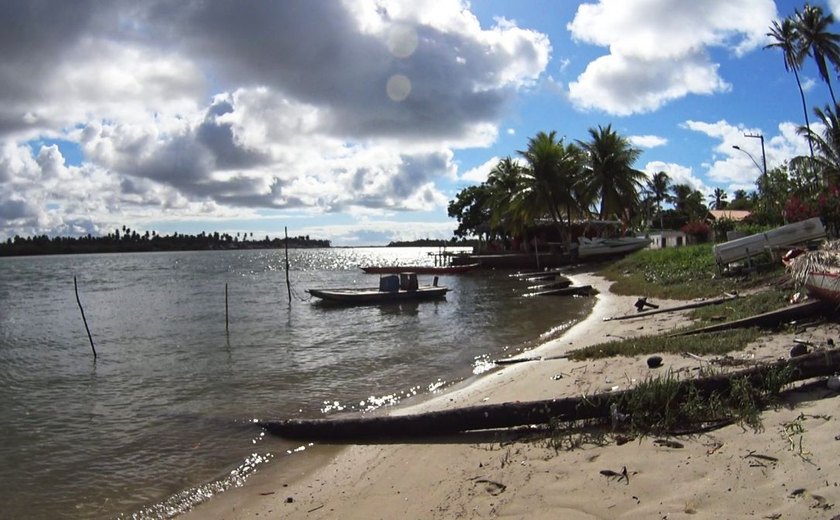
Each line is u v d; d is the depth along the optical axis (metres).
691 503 4.17
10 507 6.13
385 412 8.87
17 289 46.28
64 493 6.46
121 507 6.07
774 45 38.88
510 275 42.28
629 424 6.09
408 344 15.47
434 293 27.98
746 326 10.55
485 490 5.14
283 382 11.48
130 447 7.89
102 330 21.47
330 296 27.55
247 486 6.34
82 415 9.66
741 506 4.00
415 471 6.00
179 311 27.33
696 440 5.41
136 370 13.58
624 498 4.45
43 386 12.20
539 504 4.62
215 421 8.88
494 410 6.81
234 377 12.14
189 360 14.48
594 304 21.30
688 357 8.83
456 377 11.16
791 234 17.47
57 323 24.28
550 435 6.31
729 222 34.94
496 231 61.19
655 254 30.25
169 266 94.88
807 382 6.45
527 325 17.69
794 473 4.31
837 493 3.91
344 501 5.55
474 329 17.66
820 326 9.72
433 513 4.86
